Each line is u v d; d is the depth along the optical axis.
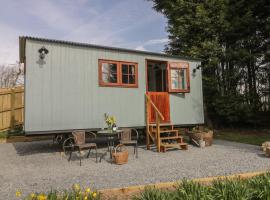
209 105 14.72
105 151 8.65
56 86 7.88
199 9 13.62
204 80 14.12
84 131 7.68
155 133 9.06
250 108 13.39
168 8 15.19
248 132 13.05
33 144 10.33
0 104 11.60
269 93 14.30
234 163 6.62
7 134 11.25
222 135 12.33
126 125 8.99
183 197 3.58
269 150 7.22
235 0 14.24
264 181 3.89
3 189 4.81
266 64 14.38
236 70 14.34
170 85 10.05
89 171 6.11
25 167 6.59
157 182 5.09
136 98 9.31
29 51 7.58
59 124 7.83
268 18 13.95
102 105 8.59
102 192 4.28
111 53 8.92
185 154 8.10
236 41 14.73
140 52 9.48
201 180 4.92
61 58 8.02
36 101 7.55
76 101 8.16
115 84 8.89
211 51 13.45
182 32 13.97
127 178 5.41
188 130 10.93
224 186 3.71
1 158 7.70
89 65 8.47
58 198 3.61
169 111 9.99
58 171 6.14
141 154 8.19
